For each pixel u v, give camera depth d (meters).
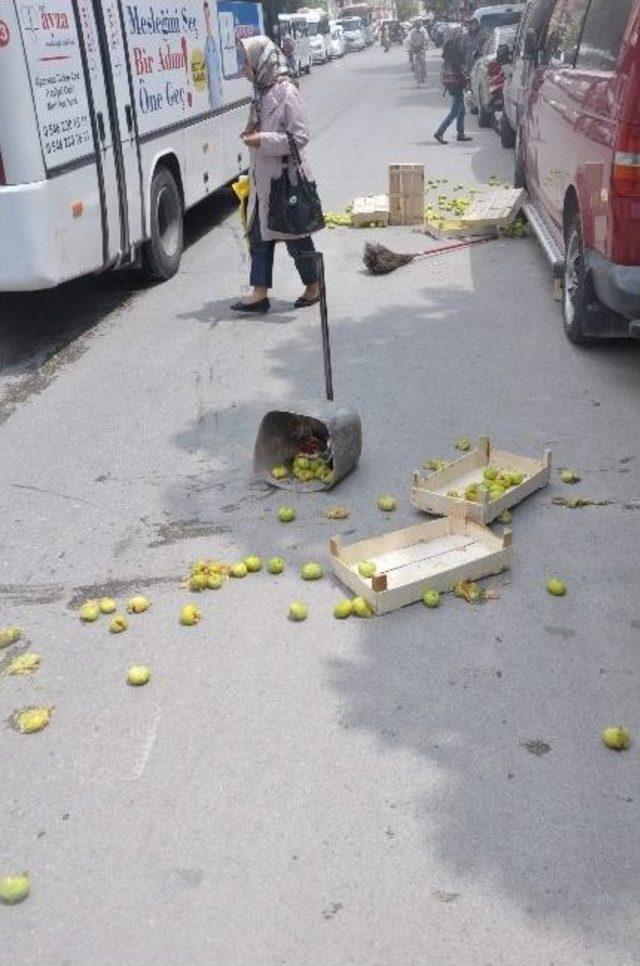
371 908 2.76
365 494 5.13
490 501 4.67
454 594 4.24
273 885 2.85
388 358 7.11
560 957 2.60
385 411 6.16
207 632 4.07
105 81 7.85
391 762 3.31
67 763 3.39
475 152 16.45
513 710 3.53
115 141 8.09
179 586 4.41
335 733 3.46
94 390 6.86
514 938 2.65
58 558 4.70
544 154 8.53
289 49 30.94
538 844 2.95
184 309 8.67
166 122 9.42
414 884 2.83
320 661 3.85
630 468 5.28
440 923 2.71
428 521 4.68
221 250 10.86
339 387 6.60
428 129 19.95
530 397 6.27
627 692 3.60
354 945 2.66
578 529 4.70
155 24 9.05
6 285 6.93
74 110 7.28
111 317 8.61
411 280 9.12
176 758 3.38
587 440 5.63
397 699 3.61
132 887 2.88
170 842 3.03
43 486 5.44
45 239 6.86
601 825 3.01
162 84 9.28
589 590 4.22
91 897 2.86
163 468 5.57
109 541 4.83
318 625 4.08
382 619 4.10
